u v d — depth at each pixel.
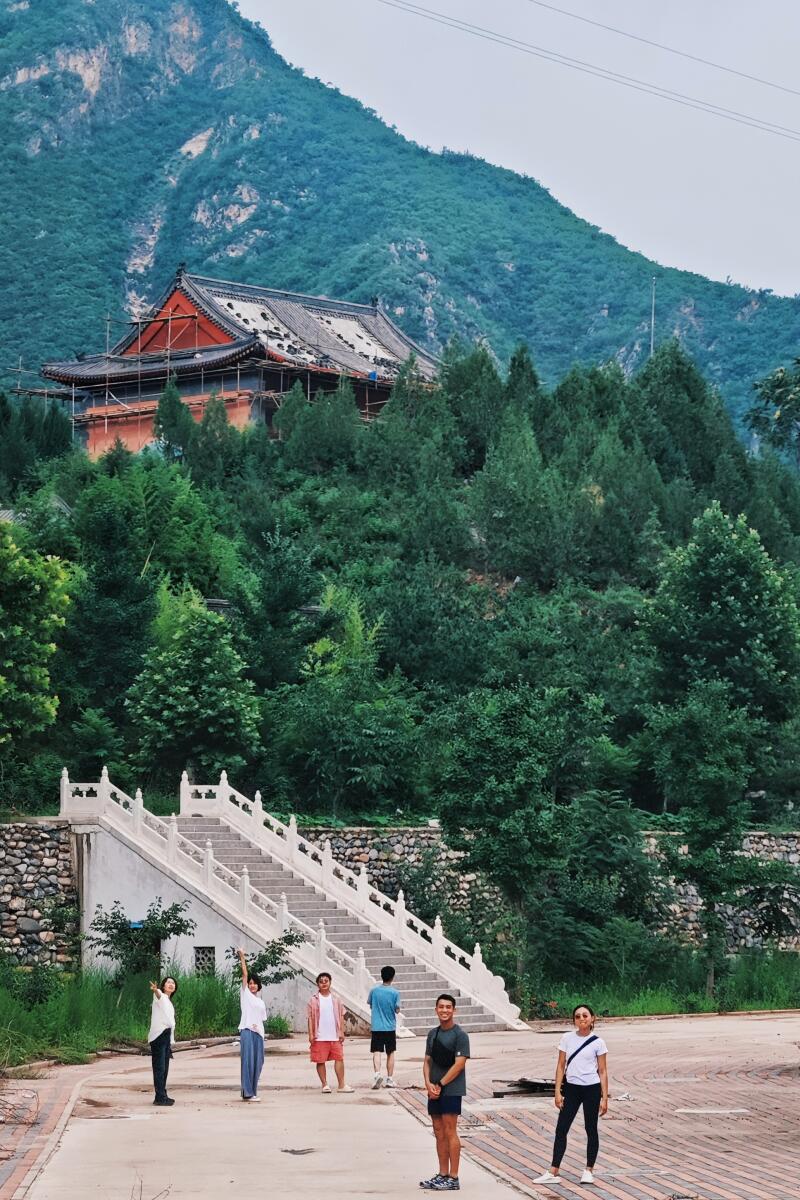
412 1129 19.72
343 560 69.94
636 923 45.16
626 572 74.56
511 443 80.06
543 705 45.03
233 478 78.00
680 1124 21.00
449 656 57.34
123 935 36.12
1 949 37.59
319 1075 23.88
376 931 39.66
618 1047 32.44
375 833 46.31
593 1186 15.80
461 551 72.81
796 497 88.75
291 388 95.06
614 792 49.41
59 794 44.06
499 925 43.19
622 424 87.62
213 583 62.38
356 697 51.00
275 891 40.31
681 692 60.47
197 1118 20.67
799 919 52.00
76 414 101.88
